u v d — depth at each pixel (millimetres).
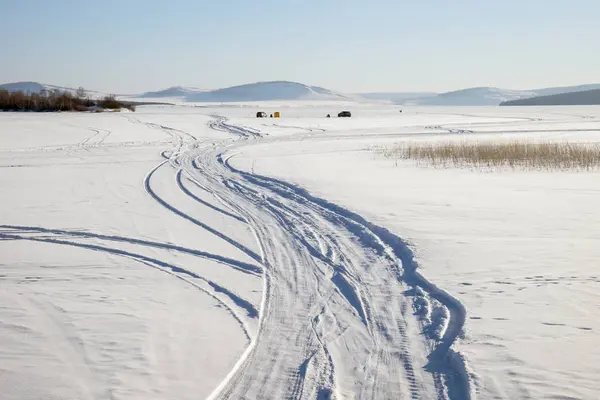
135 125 53250
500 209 12672
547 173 19828
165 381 5000
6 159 26719
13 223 12391
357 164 23922
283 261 8984
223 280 8086
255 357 5469
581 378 4754
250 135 43406
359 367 5176
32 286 8008
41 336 6113
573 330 5785
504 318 6160
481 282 7457
